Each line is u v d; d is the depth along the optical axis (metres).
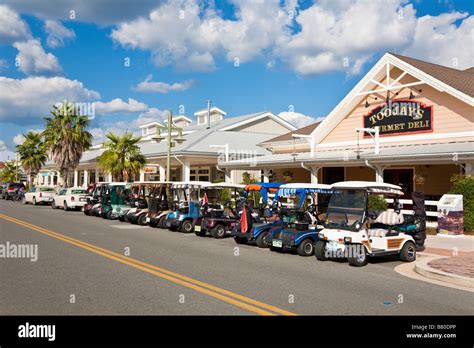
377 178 17.88
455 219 14.64
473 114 17.41
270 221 13.99
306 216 12.63
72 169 36.84
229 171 25.47
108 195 21.77
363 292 7.49
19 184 45.59
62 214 24.78
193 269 9.25
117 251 11.52
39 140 50.69
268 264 10.10
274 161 21.55
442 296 7.30
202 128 40.75
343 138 22.61
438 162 16.03
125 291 7.28
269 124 40.06
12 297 6.87
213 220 14.88
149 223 18.83
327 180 24.69
